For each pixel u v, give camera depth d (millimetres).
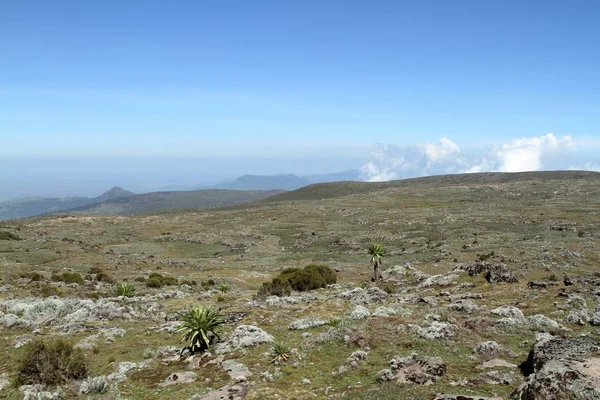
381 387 15141
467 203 188750
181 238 142875
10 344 25797
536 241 82500
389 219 151000
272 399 15070
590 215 124812
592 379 11375
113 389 17766
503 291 33562
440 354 18391
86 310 34375
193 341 22562
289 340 23000
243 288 61375
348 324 23469
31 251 94750
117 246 125250
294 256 105062
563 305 25688
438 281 43062
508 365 16234
